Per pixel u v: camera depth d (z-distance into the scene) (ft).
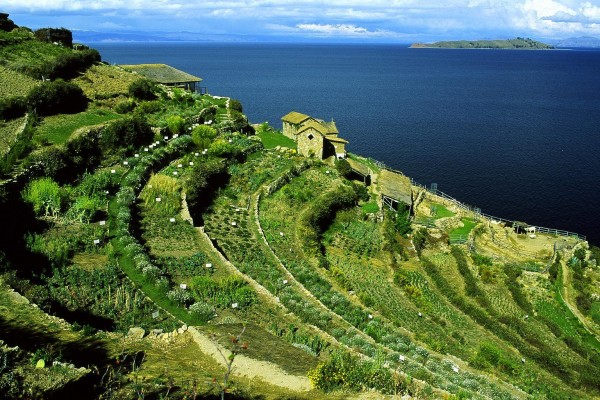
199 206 176.04
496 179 319.47
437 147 388.98
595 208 277.85
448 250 202.59
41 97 203.51
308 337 107.24
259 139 252.42
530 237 226.99
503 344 147.74
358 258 181.37
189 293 112.88
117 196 154.81
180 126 219.61
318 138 242.58
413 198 244.83
